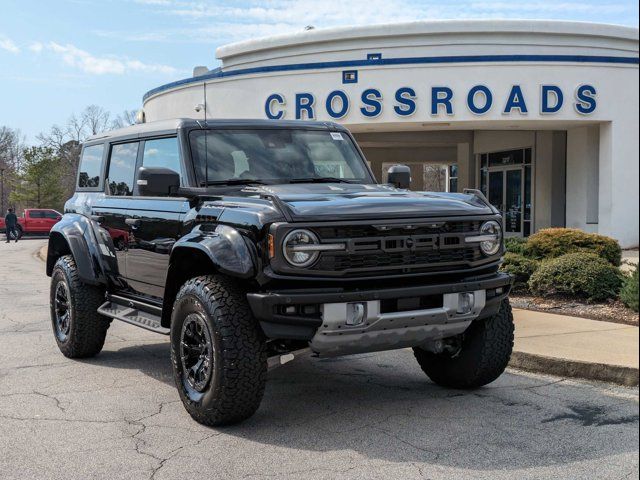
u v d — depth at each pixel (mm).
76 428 4996
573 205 23062
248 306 4777
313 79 21578
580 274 9727
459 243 4953
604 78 20703
